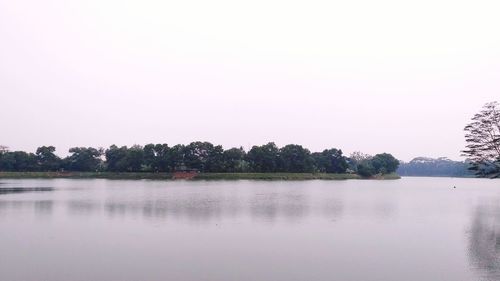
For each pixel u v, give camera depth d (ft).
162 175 475.72
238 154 504.84
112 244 77.05
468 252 71.56
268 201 169.37
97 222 104.58
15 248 73.20
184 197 187.83
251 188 278.67
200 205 149.79
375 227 98.89
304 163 538.88
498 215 123.65
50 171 522.47
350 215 122.21
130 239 82.07
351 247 75.36
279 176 492.95
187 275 57.16
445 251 72.18
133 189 255.09
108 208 137.08
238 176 474.90
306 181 447.83
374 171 592.60
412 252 71.67
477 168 167.02
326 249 73.77
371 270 59.98
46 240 80.64
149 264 62.80
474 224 104.42
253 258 66.74
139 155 495.41
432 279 55.62
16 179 444.14
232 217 115.85
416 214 125.80
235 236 85.97
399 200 182.60
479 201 179.73
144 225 100.17
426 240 82.38
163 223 103.55
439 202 173.17
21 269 59.62
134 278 55.62
